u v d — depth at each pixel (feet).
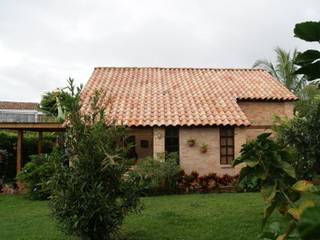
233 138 61.93
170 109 63.57
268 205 8.14
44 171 51.83
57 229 34.01
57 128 60.95
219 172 60.80
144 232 32.24
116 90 69.21
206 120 60.64
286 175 8.46
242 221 34.60
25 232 33.76
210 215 37.78
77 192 27.20
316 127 23.99
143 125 59.00
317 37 5.89
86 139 28.17
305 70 6.63
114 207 27.68
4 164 67.56
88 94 66.08
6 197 56.08
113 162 27.04
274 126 26.40
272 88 72.74
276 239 5.96
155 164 55.52
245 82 75.66
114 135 29.12
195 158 60.85
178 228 33.19
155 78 76.18
